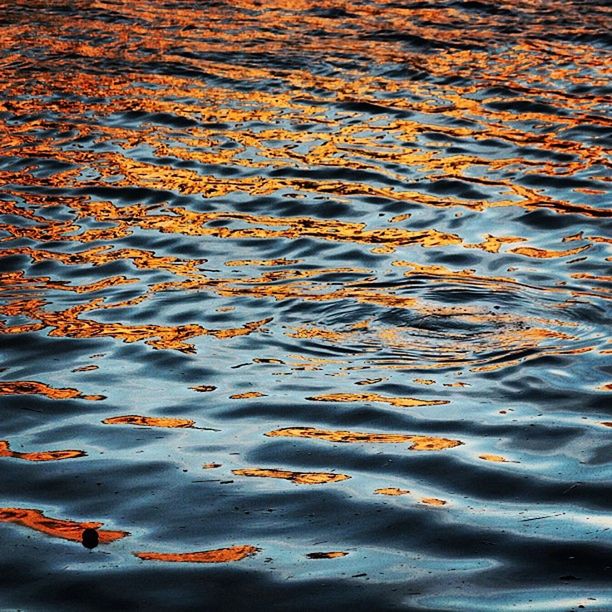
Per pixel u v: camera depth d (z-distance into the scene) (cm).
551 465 1217
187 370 1523
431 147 2709
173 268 1969
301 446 1284
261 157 2659
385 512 1120
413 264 1950
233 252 2052
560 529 1076
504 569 1008
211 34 3938
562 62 3438
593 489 1159
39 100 3195
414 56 3559
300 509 1133
